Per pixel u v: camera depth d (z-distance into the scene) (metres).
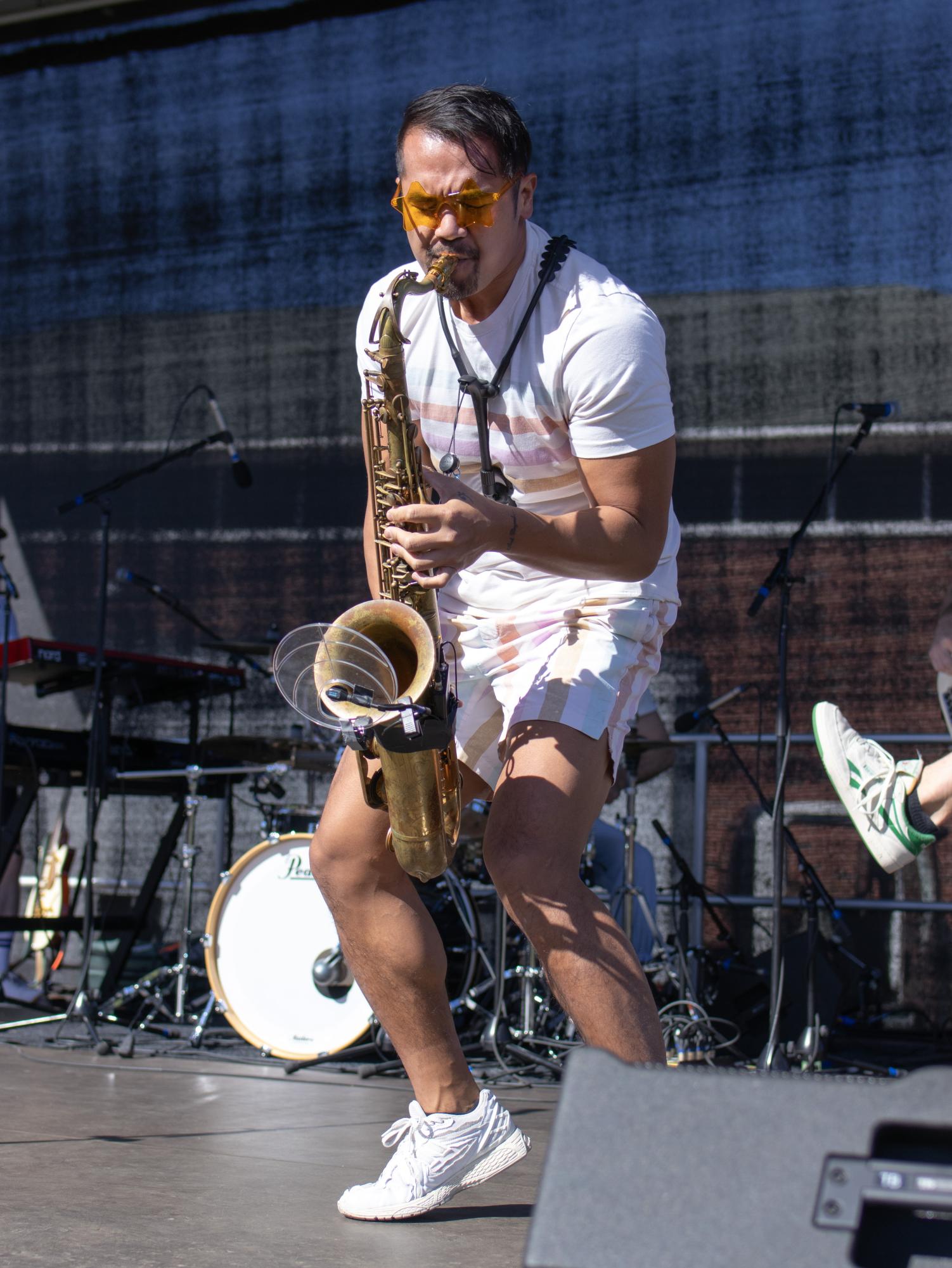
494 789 2.02
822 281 5.36
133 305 6.33
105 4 6.36
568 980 1.63
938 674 5.01
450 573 1.64
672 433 1.78
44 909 5.66
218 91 6.27
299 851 4.15
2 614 5.93
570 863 1.68
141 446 6.25
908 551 5.15
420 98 1.75
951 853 4.88
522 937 4.17
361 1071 3.62
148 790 5.02
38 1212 1.87
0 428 6.43
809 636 5.22
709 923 5.12
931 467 5.16
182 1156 2.36
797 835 5.10
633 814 4.16
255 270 6.16
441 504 1.63
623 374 1.72
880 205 5.30
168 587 6.12
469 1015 4.27
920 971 4.86
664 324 5.52
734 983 4.27
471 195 1.68
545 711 1.77
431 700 1.75
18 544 6.35
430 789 1.81
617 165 5.63
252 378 6.12
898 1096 0.79
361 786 1.88
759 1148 0.80
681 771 5.27
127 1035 4.22
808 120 5.41
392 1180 1.88
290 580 5.96
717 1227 0.78
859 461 5.24
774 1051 3.69
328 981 3.91
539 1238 0.80
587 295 1.79
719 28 5.54
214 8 6.29
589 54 5.70
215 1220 1.85
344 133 6.07
